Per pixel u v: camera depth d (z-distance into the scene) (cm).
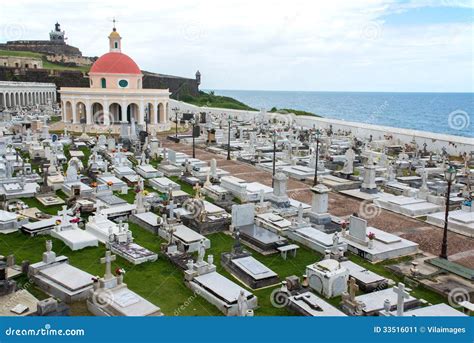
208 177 2819
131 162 3547
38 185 2581
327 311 1301
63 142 4234
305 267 1694
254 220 2122
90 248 1798
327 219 2169
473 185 3000
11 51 13112
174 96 11406
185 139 4934
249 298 1370
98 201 2366
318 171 3275
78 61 13488
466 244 1964
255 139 4619
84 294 1388
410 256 1825
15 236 1888
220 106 10806
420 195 2623
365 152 4019
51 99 10219
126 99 5931
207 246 1845
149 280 1537
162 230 1945
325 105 19325
